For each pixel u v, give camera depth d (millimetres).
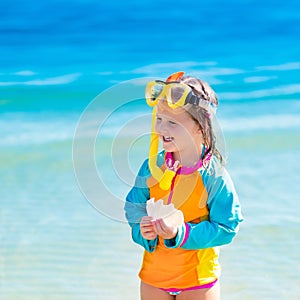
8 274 7062
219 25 23500
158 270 5258
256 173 9750
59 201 8891
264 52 19594
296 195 8898
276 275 6898
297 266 7066
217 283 5320
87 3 25359
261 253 7336
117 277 6957
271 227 7934
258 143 11094
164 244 5117
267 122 12297
